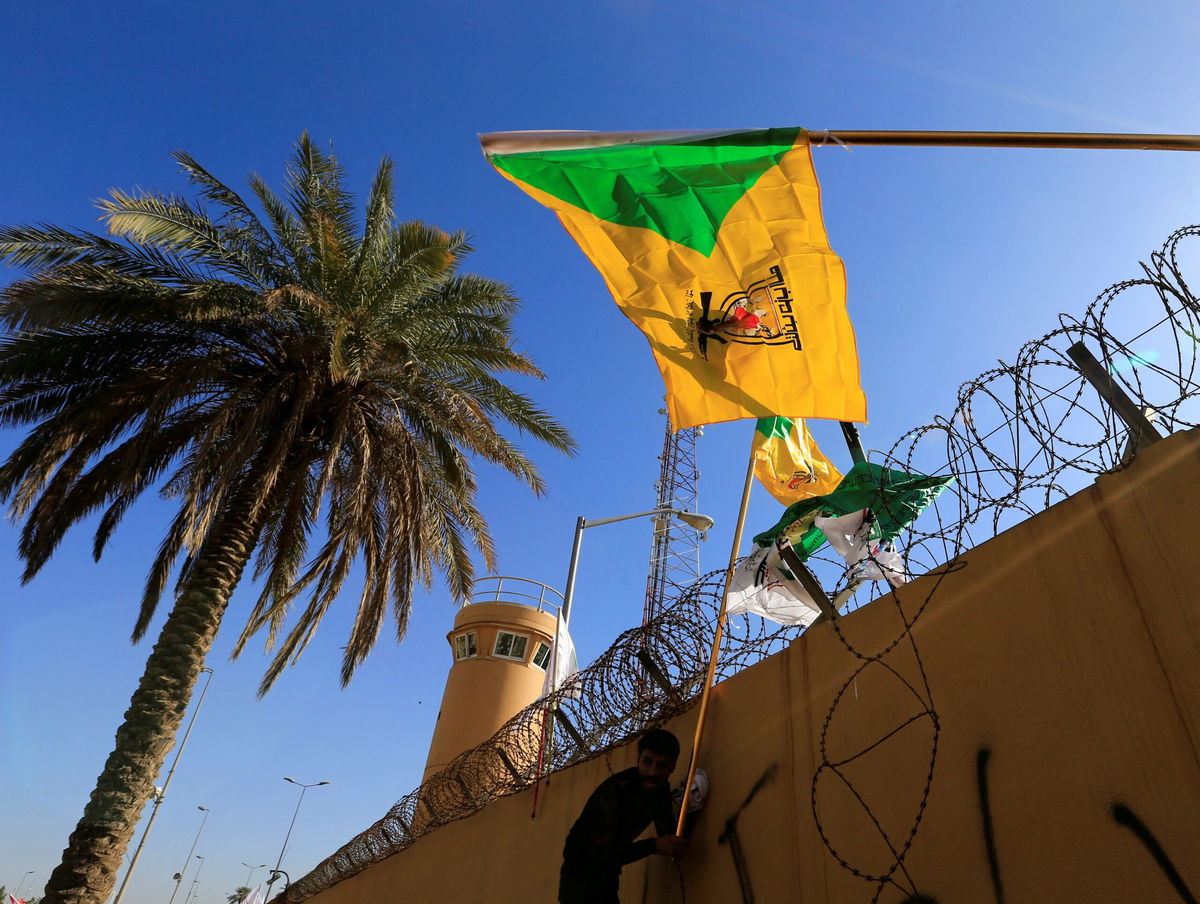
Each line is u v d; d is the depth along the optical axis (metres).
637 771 4.23
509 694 15.07
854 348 4.46
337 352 10.99
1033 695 2.89
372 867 9.00
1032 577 3.05
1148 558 2.70
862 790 3.38
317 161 12.92
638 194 4.80
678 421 4.58
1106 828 2.51
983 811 2.88
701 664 4.68
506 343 13.11
